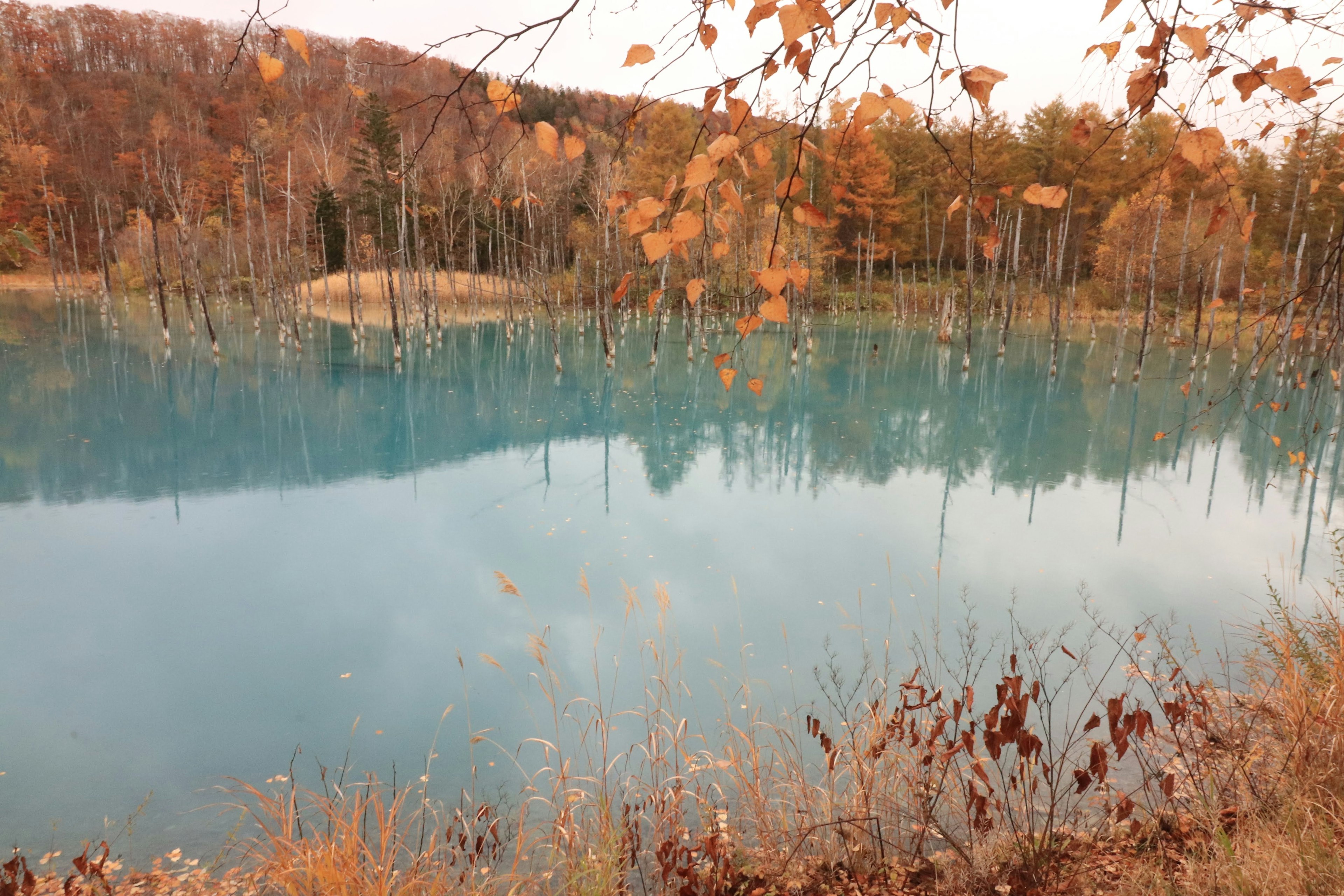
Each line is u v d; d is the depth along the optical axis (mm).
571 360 30828
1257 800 3203
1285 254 21688
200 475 13719
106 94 59281
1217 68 1413
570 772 4938
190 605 8336
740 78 1269
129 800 4977
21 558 9680
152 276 51688
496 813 4371
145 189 45812
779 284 1278
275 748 5625
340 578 9055
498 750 5414
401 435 17156
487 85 1387
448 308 50000
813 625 7441
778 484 13344
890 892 3059
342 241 51031
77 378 23031
